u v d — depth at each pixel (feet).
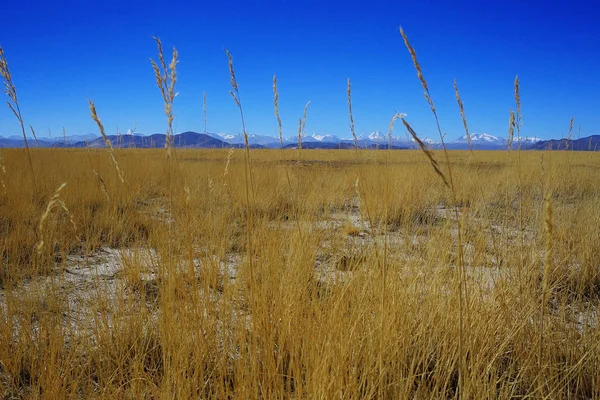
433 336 7.90
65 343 8.52
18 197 18.86
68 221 15.97
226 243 13.99
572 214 17.02
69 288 11.32
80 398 6.88
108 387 6.73
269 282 9.18
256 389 6.15
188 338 7.50
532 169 28.30
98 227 16.96
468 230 12.78
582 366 7.18
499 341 8.00
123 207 18.94
